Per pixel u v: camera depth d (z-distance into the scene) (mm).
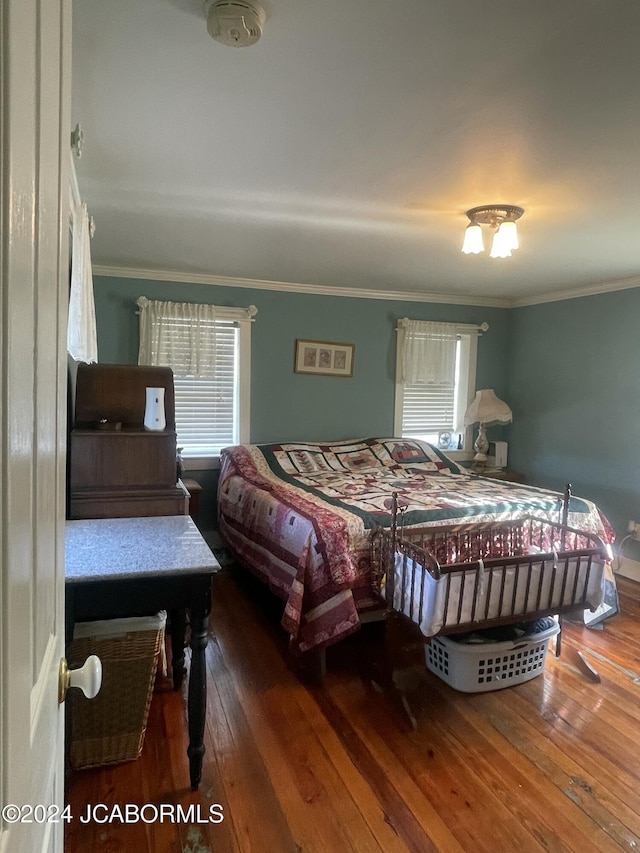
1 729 441
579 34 1291
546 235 2961
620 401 4160
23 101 468
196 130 1812
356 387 4777
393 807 1809
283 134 1836
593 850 1664
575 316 4531
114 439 2406
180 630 2473
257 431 4492
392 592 2424
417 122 1738
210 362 4258
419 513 2914
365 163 2055
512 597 2326
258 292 4406
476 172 2125
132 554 1842
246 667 2688
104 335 4035
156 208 2598
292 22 1259
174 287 4176
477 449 5012
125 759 1989
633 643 2998
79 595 1677
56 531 727
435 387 5109
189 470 4281
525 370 5055
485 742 2152
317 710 2342
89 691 822
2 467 428
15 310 456
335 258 3576
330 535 2625
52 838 737
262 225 2857
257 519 3340
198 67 1455
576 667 2723
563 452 4668
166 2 1204
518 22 1251
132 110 1688
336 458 4328
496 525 2863
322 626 2539
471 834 1709
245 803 1810
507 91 1547
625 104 1606
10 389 446
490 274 4012
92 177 2213
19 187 461
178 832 1687
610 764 2041
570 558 2418
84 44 1356
